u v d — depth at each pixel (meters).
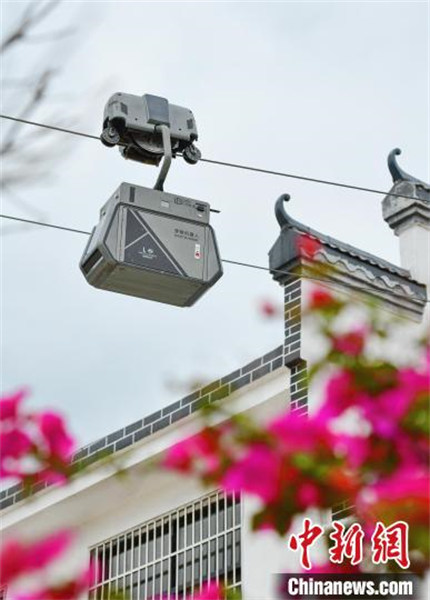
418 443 5.85
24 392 5.92
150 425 16.95
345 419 6.05
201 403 6.01
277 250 13.83
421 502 5.71
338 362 6.16
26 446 5.87
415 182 15.27
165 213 11.62
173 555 17.22
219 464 5.75
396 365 6.14
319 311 6.32
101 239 11.35
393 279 14.48
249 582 15.57
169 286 11.62
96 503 18.34
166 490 17.61
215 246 11.77
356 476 5.80
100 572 18.38
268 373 14.99
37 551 5.44
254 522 5.75
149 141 11.60
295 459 5.67
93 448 17.47
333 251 14.06
